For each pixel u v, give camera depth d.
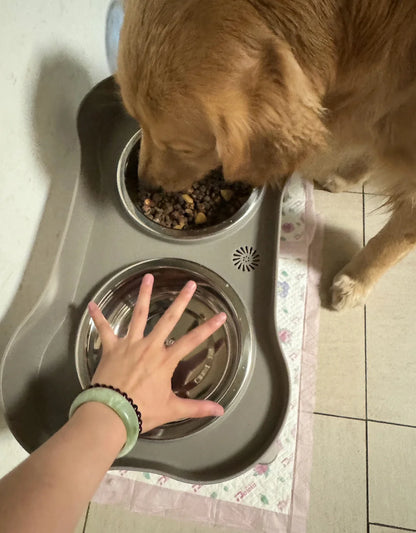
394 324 1.17
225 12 0.58
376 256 1.03
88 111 1.04
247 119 0.64
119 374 0.71
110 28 1.14
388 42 0.62
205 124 0.66
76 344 0.95
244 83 0.61
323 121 0.71
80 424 0.62
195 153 0.77
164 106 0.64
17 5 0.75
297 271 1.21
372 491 1.05
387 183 0.84
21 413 0.90
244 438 0.90
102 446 0.60
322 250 1.23
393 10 0.60
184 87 0.61
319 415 1.11
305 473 1.06
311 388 1.12
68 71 0.96
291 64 0.61
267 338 0.97
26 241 0.89
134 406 0.67
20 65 0.79
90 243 1.05
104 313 1.00
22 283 0.90
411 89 0.65
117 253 1.04
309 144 0.70
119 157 1.10
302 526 1.02
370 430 1.09
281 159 0.71
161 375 0.73
